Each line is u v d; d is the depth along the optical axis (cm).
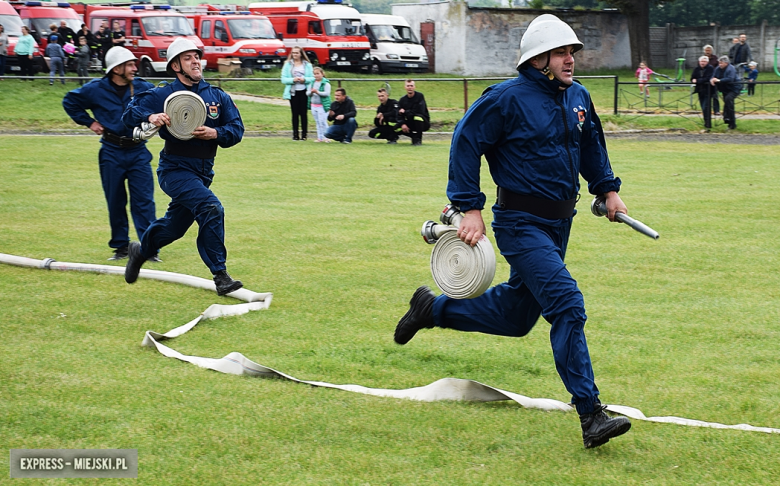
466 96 2338
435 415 444
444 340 584
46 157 1622
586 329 609
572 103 432
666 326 616
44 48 3106
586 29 4262
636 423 438
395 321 625
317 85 1991
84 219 1048
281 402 457
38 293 695
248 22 3281
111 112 807
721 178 1409
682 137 2161
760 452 402
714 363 536
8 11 3009
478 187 429
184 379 491
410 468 381
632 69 4309
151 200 828
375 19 3644
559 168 424
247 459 389
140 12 3097
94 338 573
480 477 373
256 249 881
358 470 378
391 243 911
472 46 3912
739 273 781
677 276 770
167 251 888
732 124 2289
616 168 1538
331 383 495
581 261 830
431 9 3994
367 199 1209
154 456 389
